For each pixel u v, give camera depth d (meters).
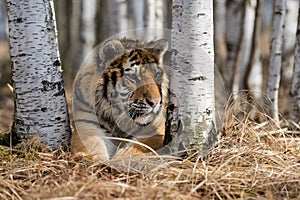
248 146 9.95
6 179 8.60
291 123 12.67
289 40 23.69
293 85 12.75
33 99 10.20
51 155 9.68
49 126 10.32
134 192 7.91
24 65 10.11
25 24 9.97
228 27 19.20
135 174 8.98
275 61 14.23
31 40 10.02
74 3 31.69
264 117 12.41
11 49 10.16
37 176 8.88
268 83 14.37
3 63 29.75
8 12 10.05
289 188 8.50
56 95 10.34
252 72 20.94
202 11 9.31
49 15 10.16
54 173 8.96
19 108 10.31
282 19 14.23
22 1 9.91
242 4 18.98
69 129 10.66
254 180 8.66
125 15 23.00
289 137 11.36
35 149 10.09
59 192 7.73
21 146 10.09
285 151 10.20
